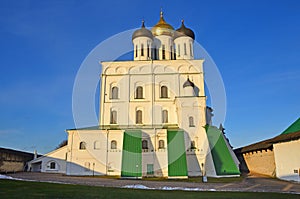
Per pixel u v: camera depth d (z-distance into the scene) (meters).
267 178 25.56
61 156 35.12
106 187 15.45
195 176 26.48
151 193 13.24
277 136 27.67
